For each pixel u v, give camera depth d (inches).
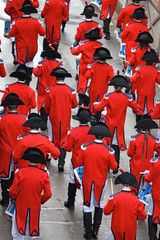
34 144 697.6
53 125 879.7
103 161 706.2
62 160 881.5
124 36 1167.0
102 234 747.4
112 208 661.3
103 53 952.3
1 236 715.4
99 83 972.6
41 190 655.8
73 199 787.4
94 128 708.7
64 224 758.5
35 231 660.7
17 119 745.6
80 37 1124.5
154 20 1358.3
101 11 1413.6
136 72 988.6
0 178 756.6
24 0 1196.5
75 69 1253.7
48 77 957.8
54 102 869.2
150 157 783.7
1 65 948.6
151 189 727.1
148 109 995.3
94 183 710.5
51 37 1241.4
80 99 1088.8
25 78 844.0
